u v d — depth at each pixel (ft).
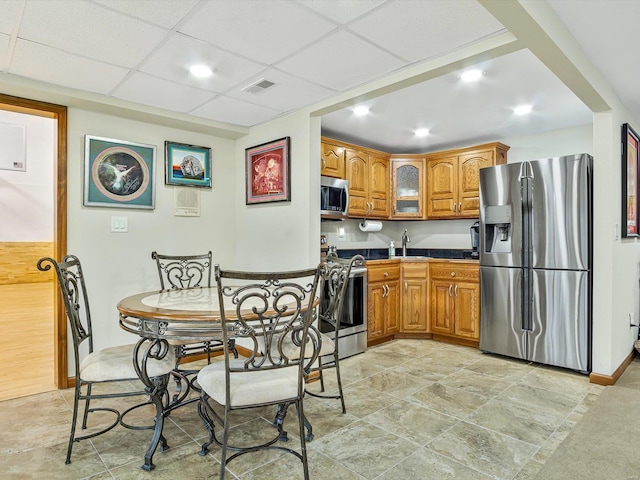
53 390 9.28
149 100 9.80
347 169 13.28
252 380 5.92
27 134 25.03
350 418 7.79
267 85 8.90
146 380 6.26
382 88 8.62
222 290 5.40
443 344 13.44
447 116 11.92
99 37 6.75
